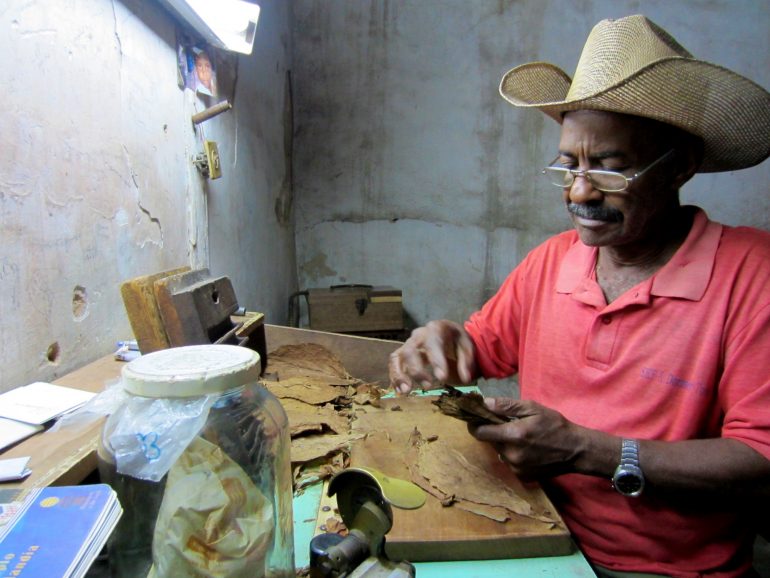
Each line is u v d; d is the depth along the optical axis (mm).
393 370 978
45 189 790
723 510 820
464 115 2734
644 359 839
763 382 740
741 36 2576
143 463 405
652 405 832
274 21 2316
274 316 2344
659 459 721
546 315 988
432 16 2662
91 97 913
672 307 819
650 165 764
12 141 714
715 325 786
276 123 2383
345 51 2707
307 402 1032
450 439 904
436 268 2869
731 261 799
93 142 920
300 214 2850
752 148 829
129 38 1049
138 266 1095
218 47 1532
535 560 657
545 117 2691
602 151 759
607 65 780
